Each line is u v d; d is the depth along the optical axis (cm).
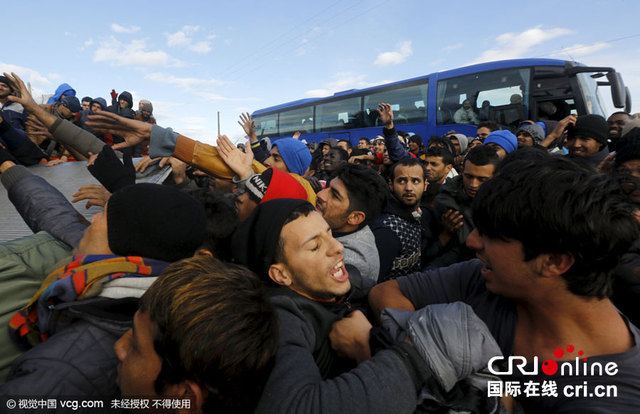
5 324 78
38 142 379
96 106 593
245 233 97
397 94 1021
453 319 71
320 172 568
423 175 197
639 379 65
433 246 234
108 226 77
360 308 117
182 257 83
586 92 743
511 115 784
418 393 67
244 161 148
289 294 91
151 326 55
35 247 97
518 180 65
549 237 61
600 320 69
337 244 96
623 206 61
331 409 57
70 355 63
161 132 142
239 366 53
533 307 74
